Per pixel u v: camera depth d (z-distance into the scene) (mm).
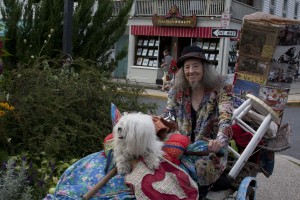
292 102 17859
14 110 4969
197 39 21438
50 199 3090
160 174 2992
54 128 4797
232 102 3734
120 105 5656
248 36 5840
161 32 21844
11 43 8844
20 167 3811
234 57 20906
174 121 3932
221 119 3570
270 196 5719
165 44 22562
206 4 21047
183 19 20875
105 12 9203
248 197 4023
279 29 5613
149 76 22500
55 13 8625
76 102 5359
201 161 3508
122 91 5836
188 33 21062
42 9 8773
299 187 6148
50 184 3988
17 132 5035
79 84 5434
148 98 17297
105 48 9414
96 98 5473
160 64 22719
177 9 21047
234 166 4062
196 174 3449
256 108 4598
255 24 5734
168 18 21312
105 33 9242
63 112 5176
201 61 3756
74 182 3115
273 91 5734
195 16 20484
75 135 4902
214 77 3742
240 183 4016
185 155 3443
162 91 19266
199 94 3840
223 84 3752
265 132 4418
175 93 3945
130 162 3057
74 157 4938
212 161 3543
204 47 21078
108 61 9625
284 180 6441
